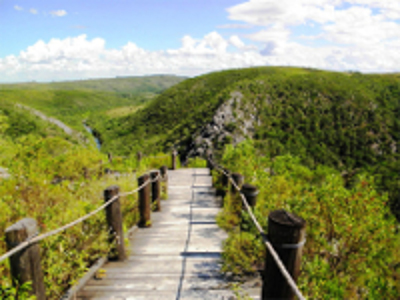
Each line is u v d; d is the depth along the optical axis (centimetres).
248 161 825
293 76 9681
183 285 333
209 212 645
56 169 889
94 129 13600
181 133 7819
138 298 307
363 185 510
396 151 6600
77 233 370
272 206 511
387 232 452
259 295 309
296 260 191
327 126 7150
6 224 380
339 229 449
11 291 198
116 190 373
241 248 382
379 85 9750
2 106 6619
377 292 384
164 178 778
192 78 14775
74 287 304
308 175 1120
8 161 788
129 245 455
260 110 7444
